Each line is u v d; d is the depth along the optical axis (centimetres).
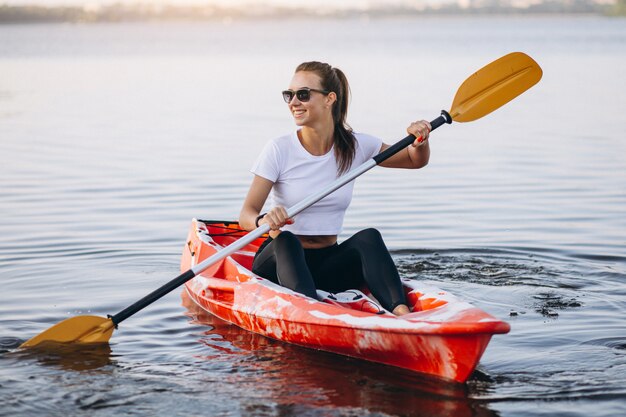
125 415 378
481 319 395
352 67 3509
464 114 527
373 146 505
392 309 448
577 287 579
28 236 729
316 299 471
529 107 1822
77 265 641
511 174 1020
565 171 1031
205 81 2792
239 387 411
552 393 400
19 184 976
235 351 464
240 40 11425
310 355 456
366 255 464
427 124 498
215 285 532
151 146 1290
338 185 473
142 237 729
